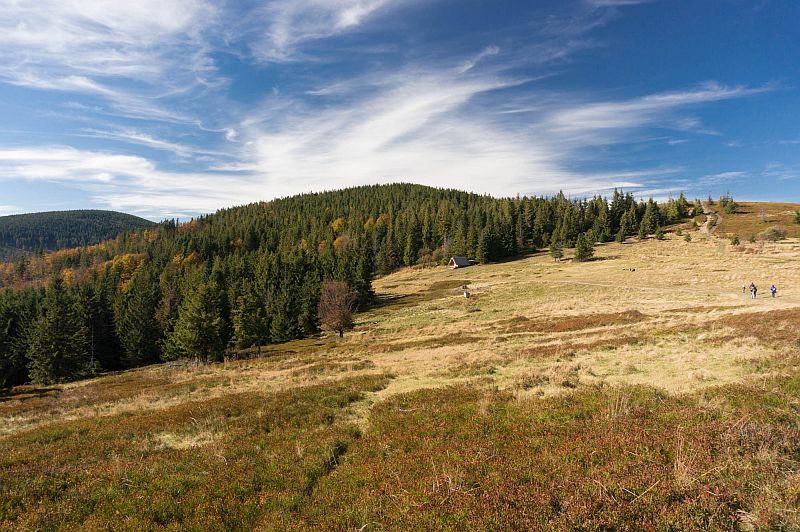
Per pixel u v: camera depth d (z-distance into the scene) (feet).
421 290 325.21
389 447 33.68
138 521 24.90
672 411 31.68
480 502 21.40
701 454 23.53
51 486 31.24
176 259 468.34
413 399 47.96
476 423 35.99
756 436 25.17
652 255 321.11
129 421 52.19
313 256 396.37
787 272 200.23
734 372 43.96
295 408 50.93
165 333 196.65
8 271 561.84
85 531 24.39
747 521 18.54
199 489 28.81
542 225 468.34
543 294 224.74
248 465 32.73
